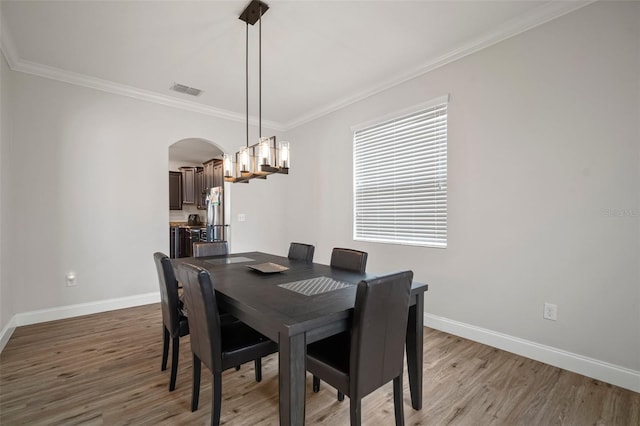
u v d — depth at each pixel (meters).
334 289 1.70
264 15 2.29
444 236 2.91
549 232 2.24
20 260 2.96
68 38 2.57
